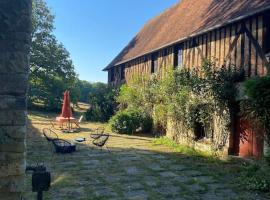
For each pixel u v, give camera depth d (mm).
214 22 11070
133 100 17750
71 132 16797
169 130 14367
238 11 10133
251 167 8398
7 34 3115
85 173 8328
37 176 3303
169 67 14555
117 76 23266
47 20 30406
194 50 12633
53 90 29734
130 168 8992
